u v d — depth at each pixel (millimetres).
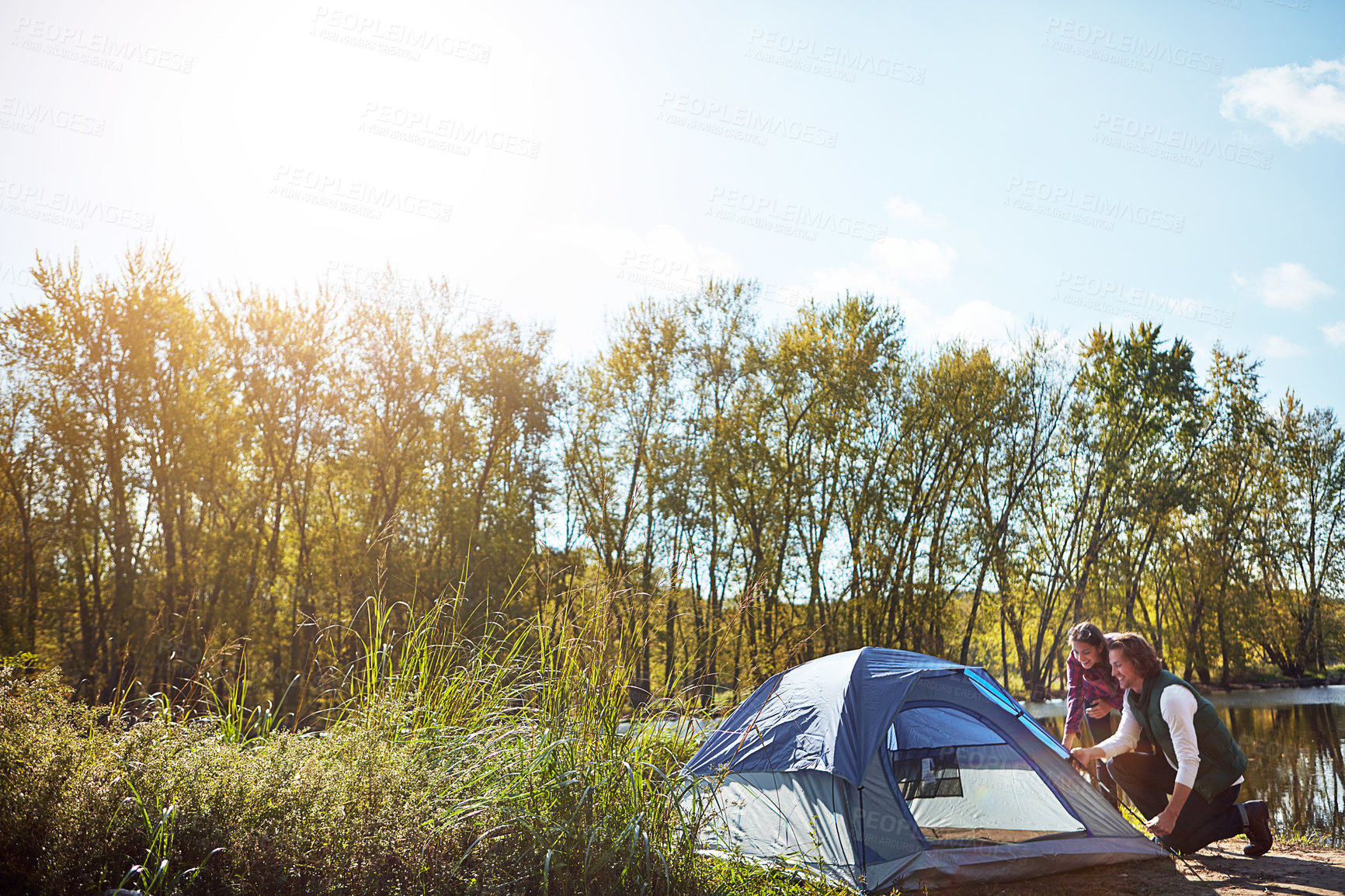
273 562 24172
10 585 20797
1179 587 34750
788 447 29391
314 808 3682
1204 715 5039
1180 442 32344
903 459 28938
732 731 5617
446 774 4223
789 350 28656
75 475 21531
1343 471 34906
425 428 25453
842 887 4539
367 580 20984
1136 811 6441
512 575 22938
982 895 4496
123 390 22203
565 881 3666
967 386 28859
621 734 4641
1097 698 6113
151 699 4953
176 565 22359
